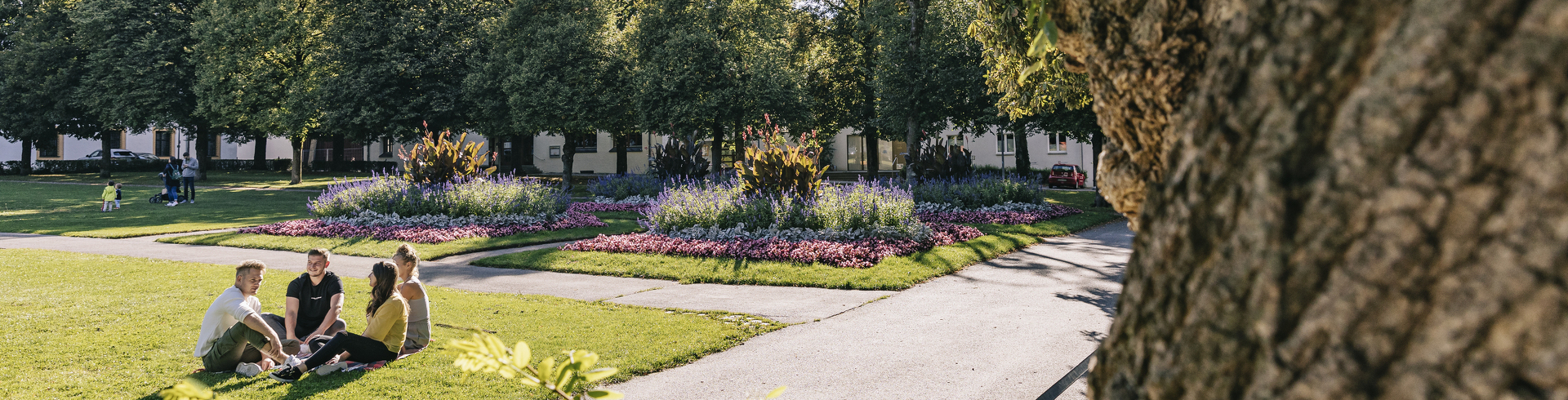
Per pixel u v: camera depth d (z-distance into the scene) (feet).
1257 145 2.99
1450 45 2.50
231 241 49.26
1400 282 2.57
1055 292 29.84
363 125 106.52
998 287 31.09
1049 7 5.29
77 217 68.13
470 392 16.85
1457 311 2.46
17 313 25.07
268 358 18.74
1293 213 2.83
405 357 19.74
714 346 21.17
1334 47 2.82
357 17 107.55
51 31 133.39
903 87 95.30
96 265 37.78
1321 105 2.82
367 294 30.48
